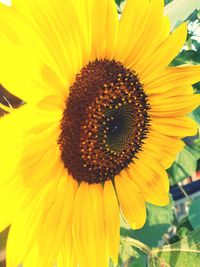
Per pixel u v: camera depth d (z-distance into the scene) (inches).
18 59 9.3
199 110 14.3
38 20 9.8
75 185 11.7
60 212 11.2
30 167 10.0
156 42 12.3
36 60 9.6
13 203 9.8
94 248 12.0
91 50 11.5
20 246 10.1
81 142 11.4
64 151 11.2
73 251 11.6
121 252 13.1
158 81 12.7
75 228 11.7
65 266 11.4
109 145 12.4
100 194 12.4
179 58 13.9
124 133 12.6
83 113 11.2
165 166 13.3
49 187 10.8
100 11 11.1
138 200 13.0
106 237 12.3
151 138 13.2
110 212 12.4
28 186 10.0
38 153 10.2
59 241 11.1
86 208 12.0
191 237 13.0
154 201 13.2
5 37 9.2
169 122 13.1
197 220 14.0
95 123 11.5
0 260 10.2
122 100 12.1
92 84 11.5
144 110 12.8
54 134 10.7
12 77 9.3
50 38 10.0
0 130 9.2
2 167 9.4
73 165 11.5
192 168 14.4
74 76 11.1
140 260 13.0
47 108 9.9
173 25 12.9
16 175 9.7
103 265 12.0
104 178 12.4
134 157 13.1
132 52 12.2
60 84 10.4
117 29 11.7
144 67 12.5
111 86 11.8
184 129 13.1
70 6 10.3
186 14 12.9
